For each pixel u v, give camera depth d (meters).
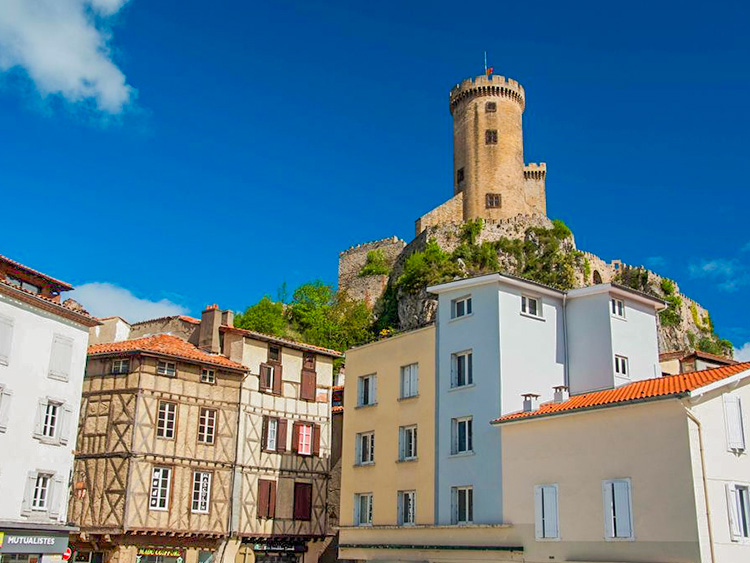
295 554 38.19
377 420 33.06
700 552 21.06
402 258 84.81
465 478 28.52
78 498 33.19
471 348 30.03
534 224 80.12
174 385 35.00
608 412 24.12
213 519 34.84
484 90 83.88
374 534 31.47
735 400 23.50
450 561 28.09
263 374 38.53
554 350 30.81
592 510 23.88
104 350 34.94
